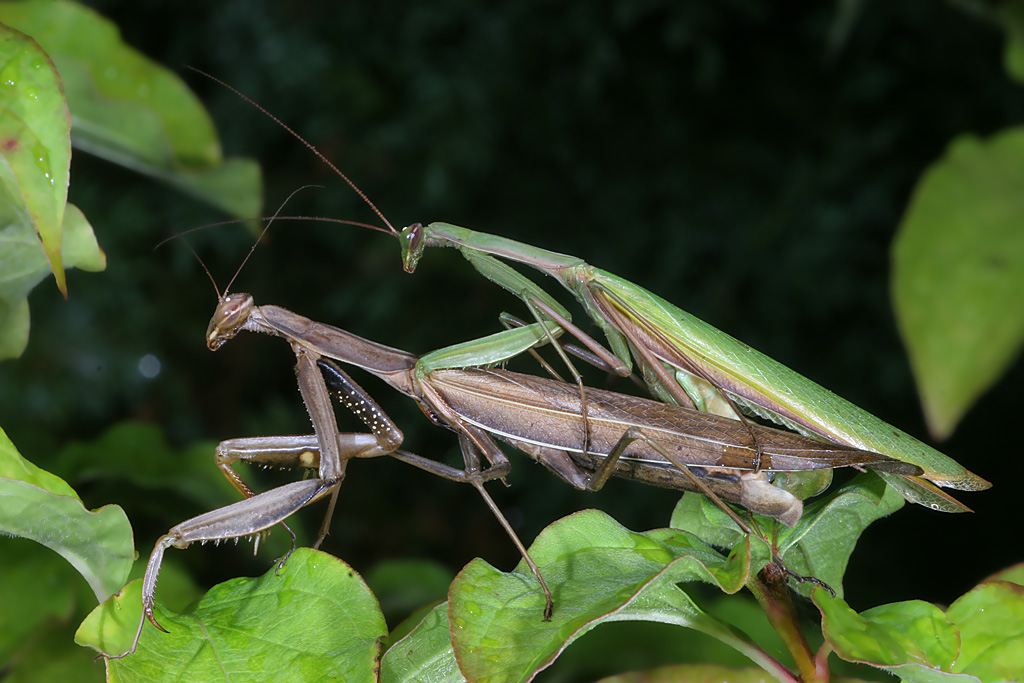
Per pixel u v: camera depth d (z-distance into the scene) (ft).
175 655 0.66
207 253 1.95
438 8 2.15
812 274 1.72
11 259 0.71
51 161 0.66
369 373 0.75
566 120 2.10
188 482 0.84
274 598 0.68
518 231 2.03
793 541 0.71
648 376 0.78
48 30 0.75
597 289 0.77
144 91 0.77
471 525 1.63
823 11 1.97
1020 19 0.72
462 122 2.05
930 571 1.37
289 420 1.76
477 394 0.74
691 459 0.73
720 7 2.04
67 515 0.67
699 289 1.87
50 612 0.75
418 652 0.68
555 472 0.75
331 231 2.02
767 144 2.01
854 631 0.67
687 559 0.67
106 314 1.77
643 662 0.80
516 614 0.67
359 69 2.17
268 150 2.14
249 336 1.89
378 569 0.90
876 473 0.72
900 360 1.61
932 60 1.84
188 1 2.22
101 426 1.71
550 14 2.13
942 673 0.66
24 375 1.66
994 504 1.40
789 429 0.75
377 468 1.68
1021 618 0.67
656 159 2.07
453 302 1.93
